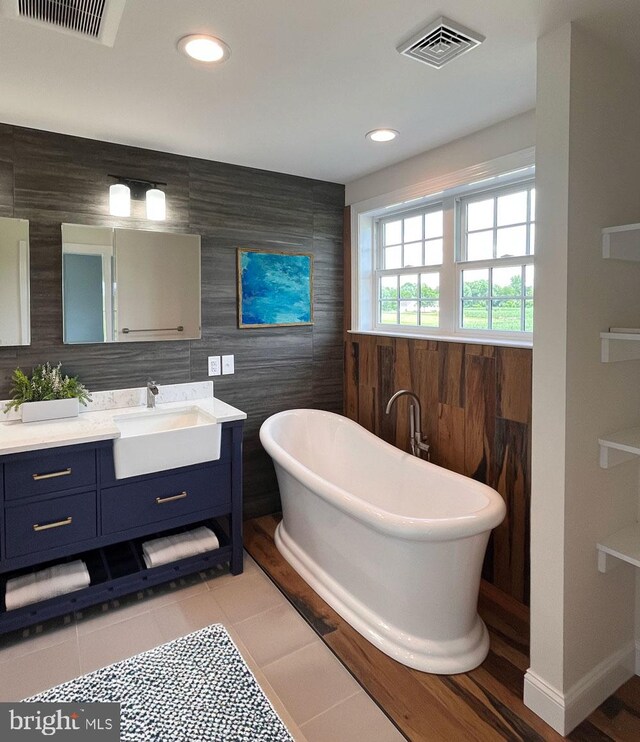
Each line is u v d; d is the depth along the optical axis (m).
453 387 2.67
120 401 2.73
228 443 2.56
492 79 1.89
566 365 1.58
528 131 2.20
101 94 2.00
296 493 2.62
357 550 2.18
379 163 2.96
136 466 2.29
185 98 2.04
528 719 1.71
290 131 2.42
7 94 2.00
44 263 2.47
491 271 2.63
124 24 1.51
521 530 2.34
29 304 2.45
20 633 2.15
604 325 1.69
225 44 1.62
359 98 2.05
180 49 1.65
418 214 3.08
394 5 1.42
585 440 1.66
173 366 2.90
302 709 1.75
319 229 3.37
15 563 2.08
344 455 3.10
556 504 1.64
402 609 2.00
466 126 2.37
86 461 2.20
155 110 2.16
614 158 1.67
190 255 2.86
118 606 2.35
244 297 3.10
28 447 2.04
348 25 1.52
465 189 2.65
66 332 2.54
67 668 1.94
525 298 2.47
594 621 1.76
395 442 3.12
